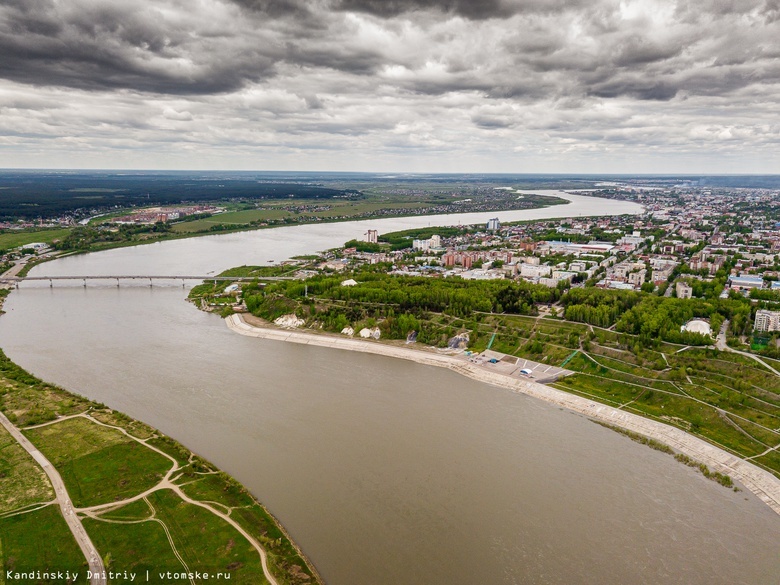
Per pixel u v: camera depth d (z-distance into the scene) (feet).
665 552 630.74
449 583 576.61
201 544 620.08
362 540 637.71
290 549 618.03
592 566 606.14
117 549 611.47
